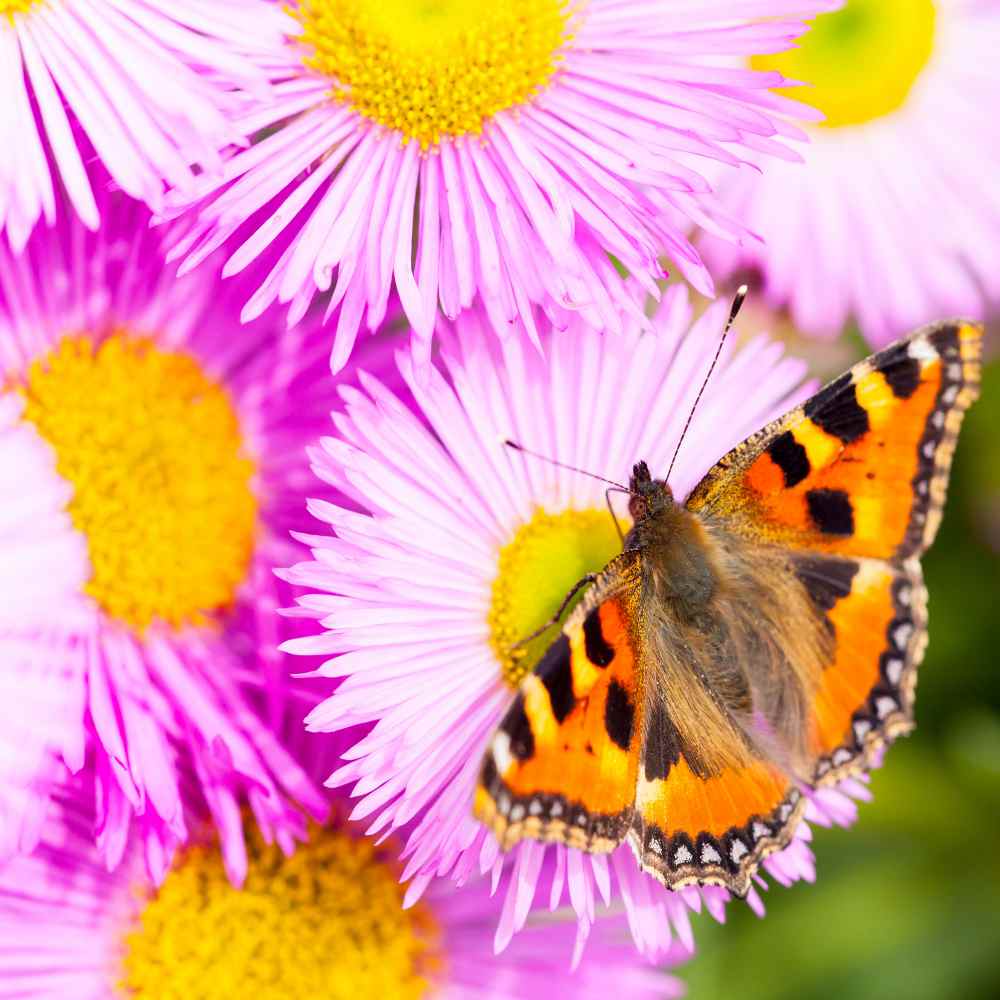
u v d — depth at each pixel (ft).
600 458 0.91
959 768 1.05
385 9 0.88
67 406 0.90
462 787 0.87
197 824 0.90
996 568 1.07
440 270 0.87
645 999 0.91
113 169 0.85
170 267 0.90
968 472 1.07
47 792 0.84
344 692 0.86
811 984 1.03
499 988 0.92
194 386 0.91
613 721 0.86
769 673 0.89
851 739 0.88
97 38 0.86
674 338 0.91
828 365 1.02
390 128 0.88
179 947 0.91
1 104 0.85
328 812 0.88
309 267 0.86
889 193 1.04
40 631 0.85
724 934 1.03
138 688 0.89
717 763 0.88
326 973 0.91
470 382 0.89
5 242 0.88
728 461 0.90
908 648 0.88
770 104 0.88
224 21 0.86
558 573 0.90
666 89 0.88
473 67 0.88
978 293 1.04
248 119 0.86
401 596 0.88
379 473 0.88
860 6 1.04
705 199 0.89
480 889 0.92
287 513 0.91
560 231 0.87
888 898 1.04
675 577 0.89
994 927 1.05
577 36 0.89
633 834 0.87
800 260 1.01
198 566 0.90
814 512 0.89
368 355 0.90
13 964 0.89
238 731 0.88
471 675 0.89
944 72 1.05
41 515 0.84
